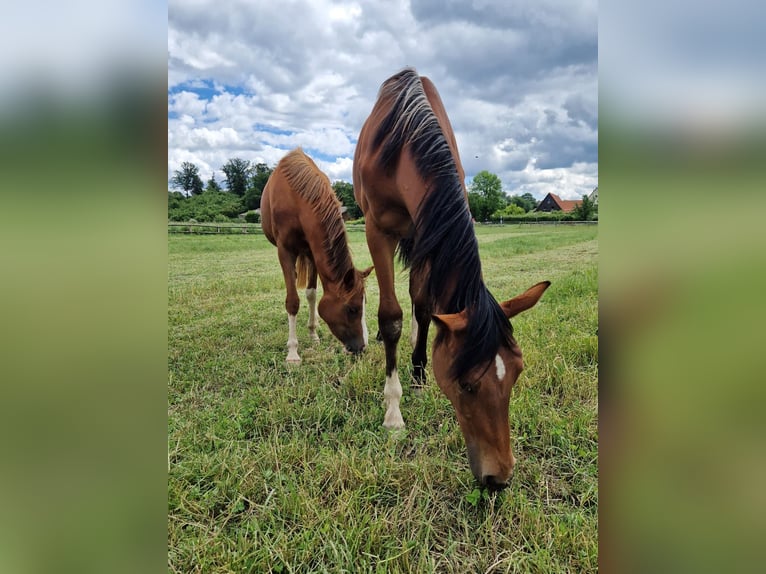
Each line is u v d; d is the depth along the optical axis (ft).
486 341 5.34
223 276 24.86
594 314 13.26
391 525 5.68
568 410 8.13
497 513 5.88
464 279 5.95
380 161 8.09
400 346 12.00
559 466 6.81
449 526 5.78
